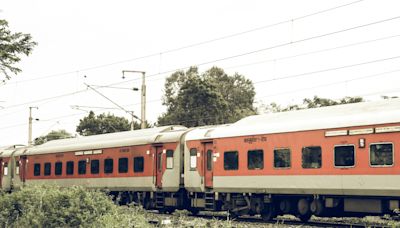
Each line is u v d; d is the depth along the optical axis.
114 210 15.86
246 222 20.77
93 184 30.23
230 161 22.05
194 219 20.14
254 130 21.11
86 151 31.09
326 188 18.38
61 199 15.55
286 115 20.59
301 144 19.27
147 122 61.66
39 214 15.20
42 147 35.84
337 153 18.11
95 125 63.94
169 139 25.66
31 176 36.19
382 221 20.62
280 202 21.25
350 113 18.16
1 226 16.39
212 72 66.69
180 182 25.11
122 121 64.31
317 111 19.52
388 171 16.62
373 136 17.09
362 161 17.34
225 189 22.22
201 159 23.73
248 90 66.50
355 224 19.25
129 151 27.98
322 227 18.08
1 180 39.88
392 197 17.03
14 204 16.67
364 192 17.27
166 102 65.00
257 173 20.81
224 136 22.42
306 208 20.00
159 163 26.33
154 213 26.33
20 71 20.48
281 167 19.92
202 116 52.38
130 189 27.75
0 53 19.50
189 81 53.72
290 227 18.23
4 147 42.06
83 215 15.11
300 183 19.22
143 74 36.28
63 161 33.03
